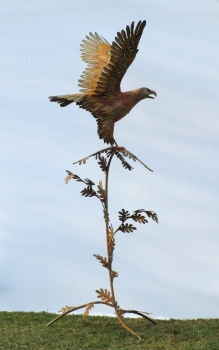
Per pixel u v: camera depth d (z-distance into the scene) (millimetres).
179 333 13305
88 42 12805
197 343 12367
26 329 13602
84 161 12344
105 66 12250
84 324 14156
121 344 12359
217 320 15039
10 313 15578
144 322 14500
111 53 11438
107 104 12062
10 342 12445
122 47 11430
